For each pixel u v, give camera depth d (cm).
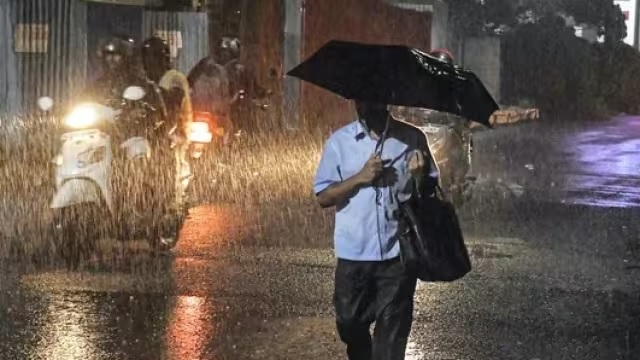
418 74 716
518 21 5669
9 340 942
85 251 1295
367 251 734
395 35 3928
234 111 2111
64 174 1246
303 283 1213
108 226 1298
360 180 723
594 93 6134
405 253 729
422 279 751
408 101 713
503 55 5375
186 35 2714
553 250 1500
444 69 733
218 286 1188
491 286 1234
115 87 1352
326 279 1240
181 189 1404
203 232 1572
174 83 1412
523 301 1159
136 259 1330
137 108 1304
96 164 1249
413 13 4103
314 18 3306
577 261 1415
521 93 5453
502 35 5381
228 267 1301
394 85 714
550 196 2156
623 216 1877
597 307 1138
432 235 730
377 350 746
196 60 2723
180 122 1412
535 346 973
